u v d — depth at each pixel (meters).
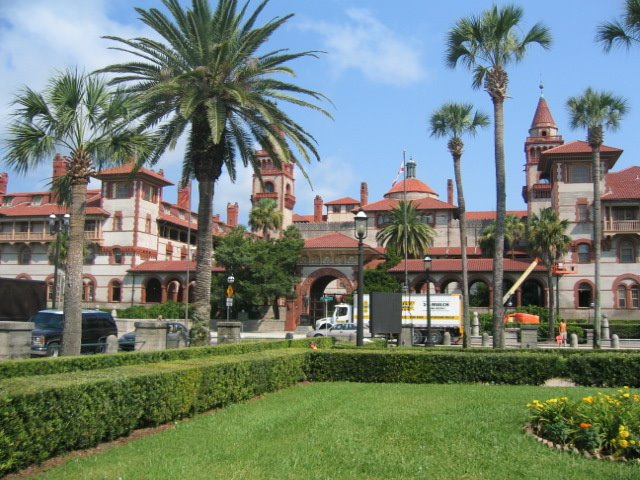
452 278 61.47
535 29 26.77
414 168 96.06
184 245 81.38
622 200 57.47
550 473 7.86
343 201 104.06
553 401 10.16
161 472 7.82
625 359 17.25
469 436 9.96
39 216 70.25
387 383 18.45
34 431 7.98
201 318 23.75
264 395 15.35
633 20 20.98
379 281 59.41
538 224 55.12
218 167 24.44
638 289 56.97
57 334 24.95
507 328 46.22
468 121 35.25
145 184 71.19
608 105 35.69
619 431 8.66
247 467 8.10
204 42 22.83
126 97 21.20
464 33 27.19
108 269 68.94
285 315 61.31
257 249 60.91
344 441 9.64
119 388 9.82
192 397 11.96
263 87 24.06
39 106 19.84
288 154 23.27
